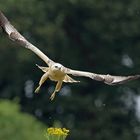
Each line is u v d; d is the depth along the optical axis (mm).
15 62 40188
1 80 41344
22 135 33719
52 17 40250
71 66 40781
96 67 41188
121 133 40469
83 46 40938
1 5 39344
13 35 13484
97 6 39938
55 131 14484
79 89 40594
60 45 39969
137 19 40531
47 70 13484
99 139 39750
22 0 39188
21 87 41312
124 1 40406
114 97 40844
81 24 40844
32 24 39219
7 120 33750
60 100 40250
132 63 41625
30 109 41031
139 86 40844
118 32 40688
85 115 40281
